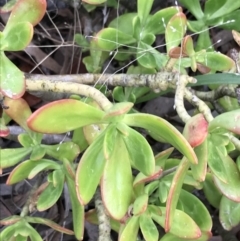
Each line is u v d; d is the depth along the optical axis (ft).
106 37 1.23
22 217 1.15
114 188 0.97
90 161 0.95
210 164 0.96
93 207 1.45
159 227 1.37
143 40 1.28
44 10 1.00
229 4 1.33
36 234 1.14
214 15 1.35
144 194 1.03
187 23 1.30
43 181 1.35
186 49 1.11
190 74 1.52
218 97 1.26
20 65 1.53
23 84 0.99
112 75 1.18
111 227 1.23
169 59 1.14
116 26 1.39
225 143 0.95
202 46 1.37
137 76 1.16
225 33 1.57
